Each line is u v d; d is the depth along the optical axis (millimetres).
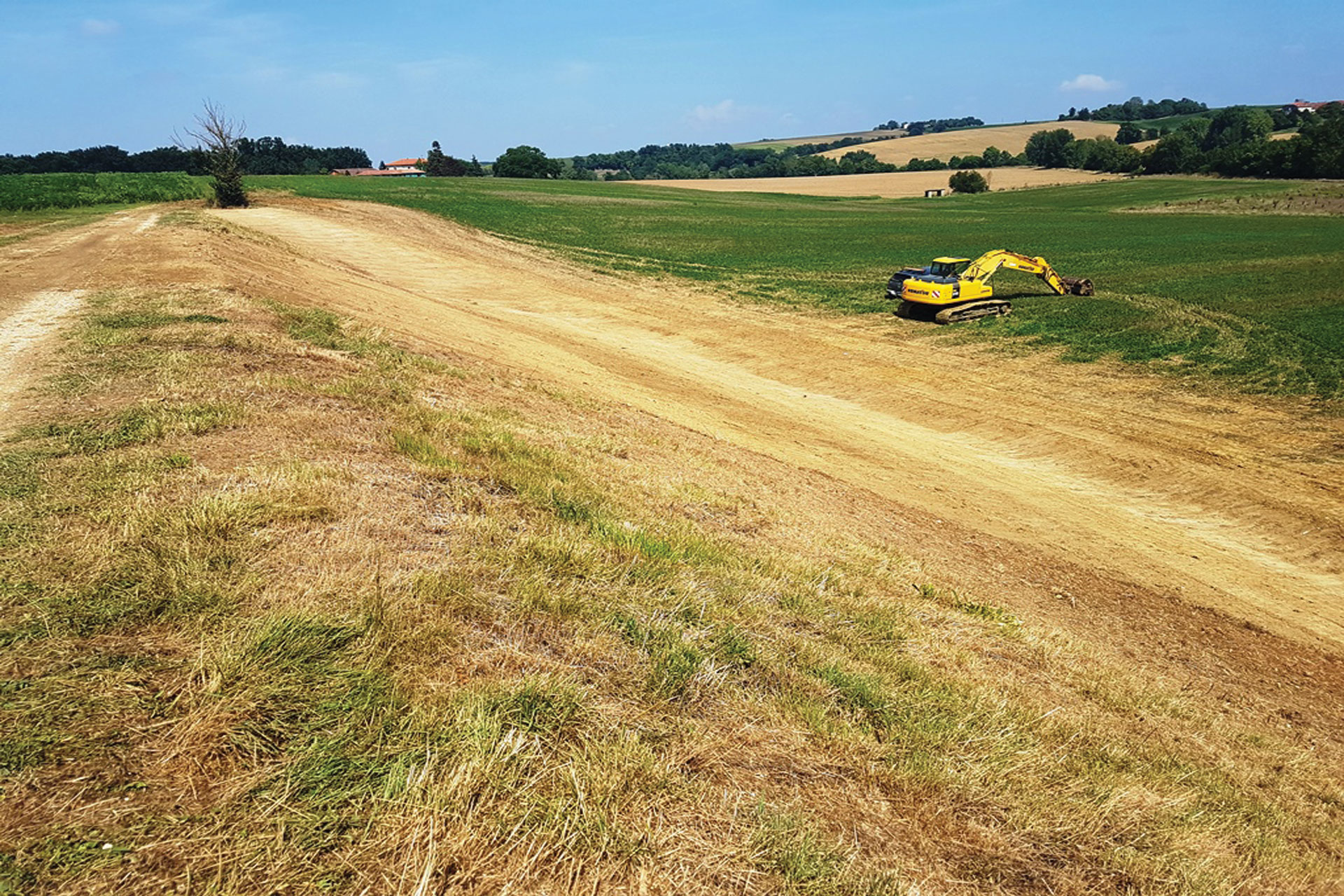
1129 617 10281
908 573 9023
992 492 15148
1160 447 17406
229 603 4406
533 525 6641
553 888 2986
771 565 7594
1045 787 4691
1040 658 7453
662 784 3658
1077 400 20641
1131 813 4691
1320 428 17969
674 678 4605
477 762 3408
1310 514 14289
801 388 23062
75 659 3746
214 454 6875
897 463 16266
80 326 12281
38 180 67625
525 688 4035
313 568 5004
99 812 2900
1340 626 11336
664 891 3074
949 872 3662
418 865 2914
